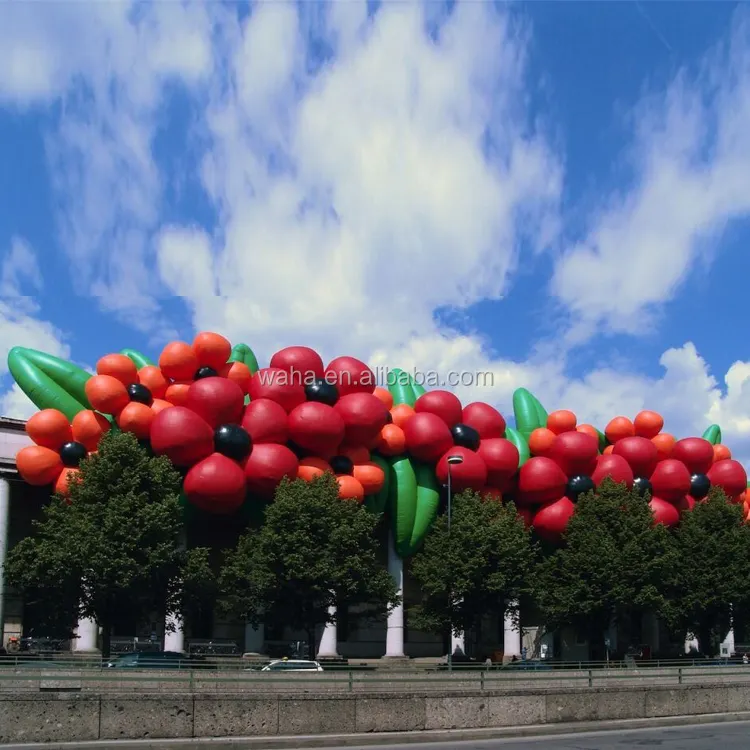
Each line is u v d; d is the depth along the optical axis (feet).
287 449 160.56
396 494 181.78
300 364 170.71
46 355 164.04
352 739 68.08
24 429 167.73
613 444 213.66
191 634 186.70
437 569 168.14
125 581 132.16
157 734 63.98
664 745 69.00
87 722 62.23
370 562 155.84
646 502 189.98
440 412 187.11
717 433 242.37
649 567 179.93
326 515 151.43
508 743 70.03
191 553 143.54
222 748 63.00
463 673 98.63
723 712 94.02
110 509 137.18
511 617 178.70
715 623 205.57
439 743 69.67
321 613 152.35
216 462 152.35
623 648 230.48
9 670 82.07
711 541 201.57
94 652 158.92
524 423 212.02
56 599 141.28
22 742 60.29
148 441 156.76
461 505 175.63
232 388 158.20
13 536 181.88
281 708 68.44
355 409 170.91
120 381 157.89
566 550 185.88
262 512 161.38
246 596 152.05
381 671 93.20
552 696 81.35
